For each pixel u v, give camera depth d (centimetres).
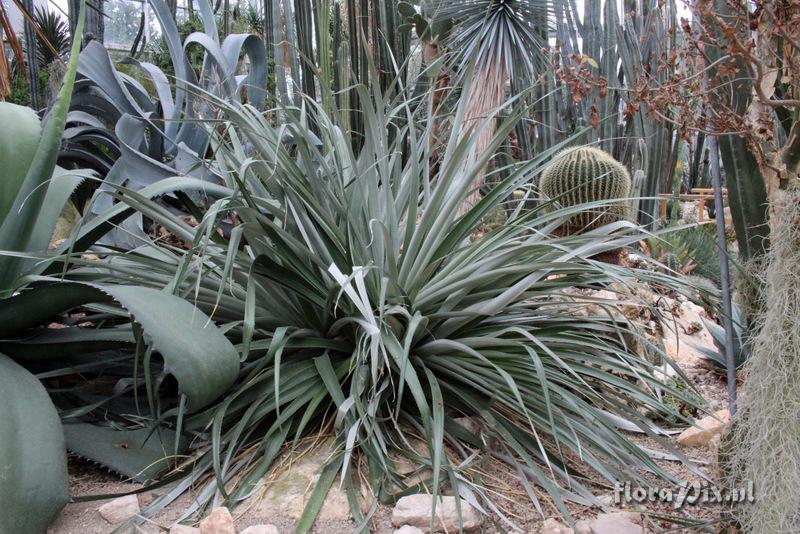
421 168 261
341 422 190
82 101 397
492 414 207
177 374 171
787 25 140
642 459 197
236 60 419
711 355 291
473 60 227
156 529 165
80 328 223
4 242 194
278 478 183
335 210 228
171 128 397
